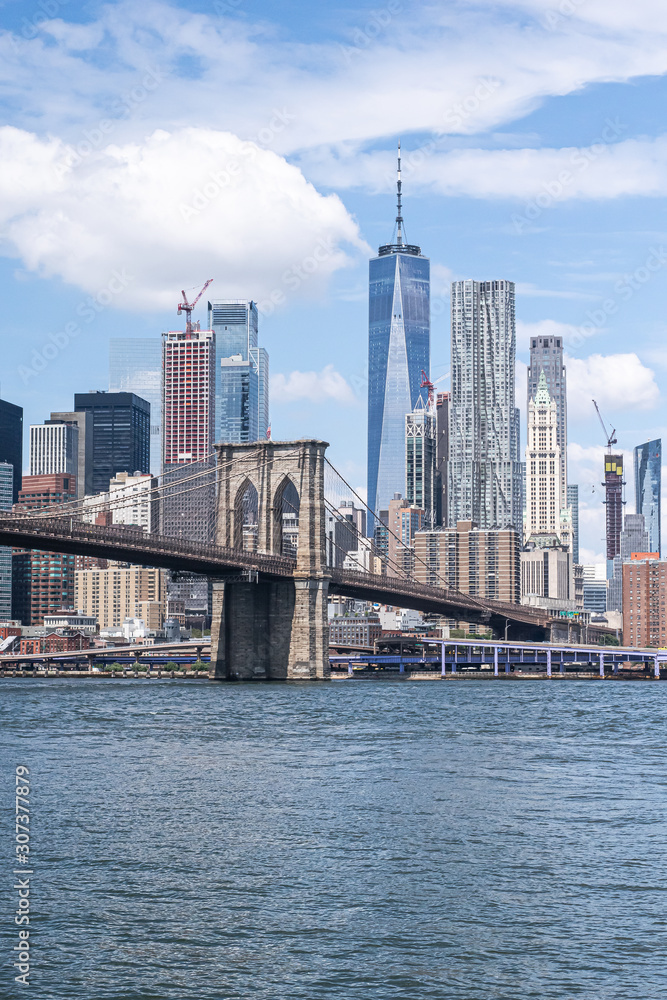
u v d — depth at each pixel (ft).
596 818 221.05
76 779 266.98
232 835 205.57
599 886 172.76
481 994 133.59
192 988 135.74
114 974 139.44
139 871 181.16
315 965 142.00
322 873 180.24
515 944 148.36
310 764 295.69
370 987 135.64
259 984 136.67
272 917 158.71
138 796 243.81
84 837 203.72
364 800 239.71
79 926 155.33
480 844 198.90
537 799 241.96
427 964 141.90
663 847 196.85
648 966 141.08
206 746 336.90
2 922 156.66
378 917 158.51
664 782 267.18
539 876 178.40
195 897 167.73
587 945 147.74
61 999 132.77
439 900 165.99
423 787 257.14
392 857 189.88
